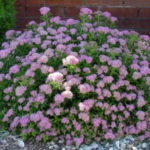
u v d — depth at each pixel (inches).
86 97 62.6
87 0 90.7
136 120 64.2
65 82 61.2
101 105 61.9
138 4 91.1
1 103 66.2
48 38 69.1
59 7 91.3
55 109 61.1
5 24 79.8
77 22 73.8
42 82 64.1
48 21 75.1
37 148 62.0
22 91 62.6
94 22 76.1
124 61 66.4
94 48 65.3
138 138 63.9
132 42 70.9
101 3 90.9
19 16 92.0
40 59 63.7
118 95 62.7
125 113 63.2
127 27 92.2
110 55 65.8
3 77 66.8
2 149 61.7
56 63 64.6
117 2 90.9
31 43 69.5
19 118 63.1
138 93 65.0
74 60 62.0
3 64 69.1
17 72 65.3
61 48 65.3
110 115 63.3
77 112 61.8
